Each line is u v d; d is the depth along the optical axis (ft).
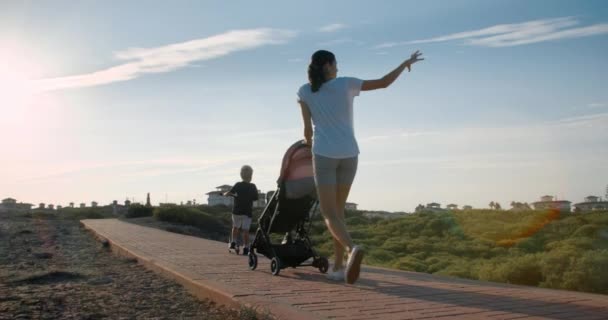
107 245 43.24
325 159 18.15
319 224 78.18
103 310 16.88
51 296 18.93
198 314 16.35
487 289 19.06
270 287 18.98
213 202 252.01
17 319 15.28
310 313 14.30
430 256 52.24
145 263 28.12
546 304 16.02
